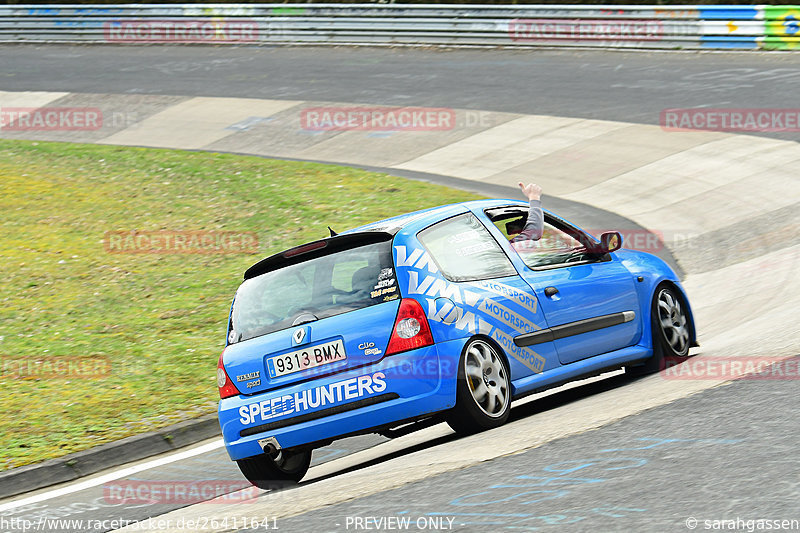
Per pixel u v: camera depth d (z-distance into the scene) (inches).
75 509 805.2
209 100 3376.0
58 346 1434.5
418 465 699.4
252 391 784.9
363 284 774.5
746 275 1483.8
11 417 1132.5
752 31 3265.3
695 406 713.6
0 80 3863.2
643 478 564.7
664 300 975.6
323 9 4045.3
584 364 868.0
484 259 831.1
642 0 3612.2
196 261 1829.5
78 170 2591.0
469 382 764.6
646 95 2866.6
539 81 3193.9
